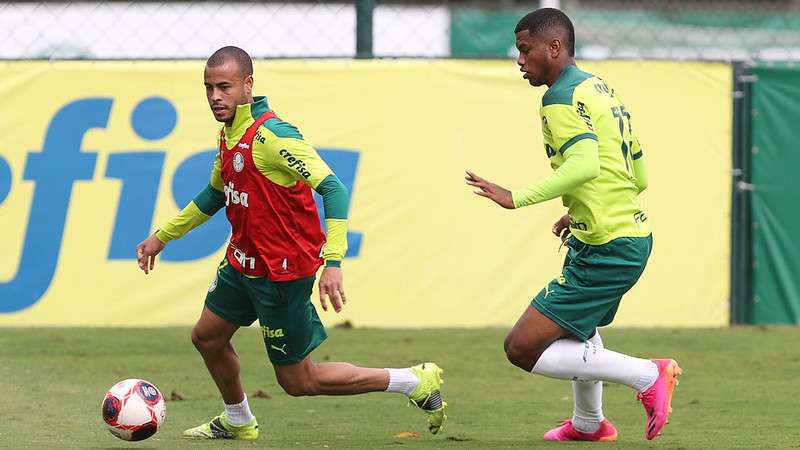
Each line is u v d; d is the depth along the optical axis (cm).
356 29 3303
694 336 3153
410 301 3244
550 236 3253
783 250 3338
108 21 3562
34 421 2059
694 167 3284
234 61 1762
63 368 2680
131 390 1764
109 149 3209
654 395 1794
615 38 4975
